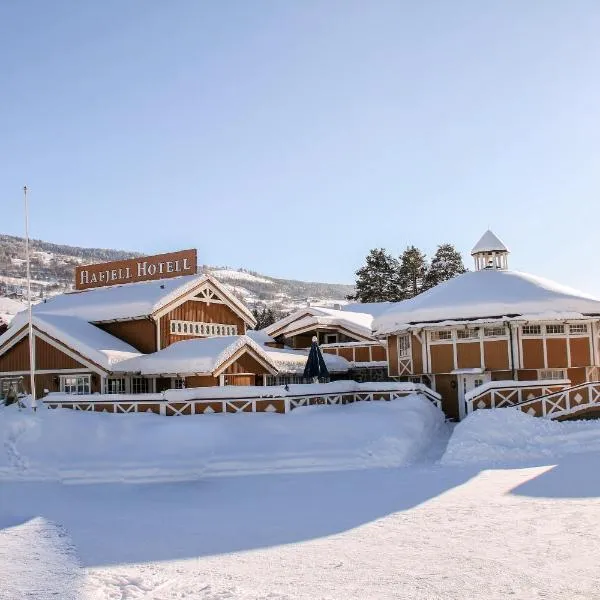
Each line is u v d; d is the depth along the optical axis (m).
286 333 51.59
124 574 11.59
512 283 38.03
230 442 26.38
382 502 17.75
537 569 11.13
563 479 19.59
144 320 38.19
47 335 36.00
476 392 31.06
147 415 29.48
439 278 88.38
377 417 28.64
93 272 47.91
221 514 17.30
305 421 28.05
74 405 31.70
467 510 16.08
